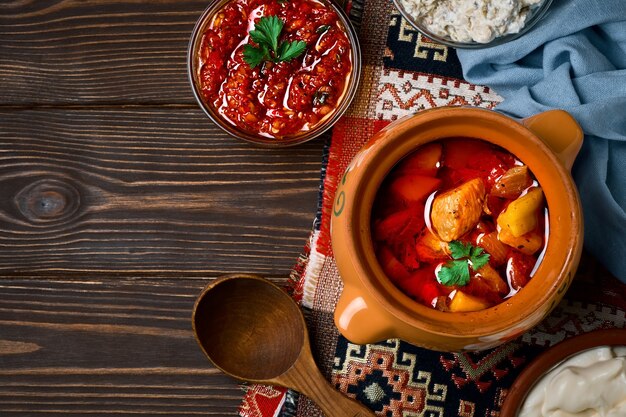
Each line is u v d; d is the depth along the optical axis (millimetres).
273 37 866
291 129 887
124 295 917
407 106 893
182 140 914
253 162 909
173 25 914
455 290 772
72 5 918
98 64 919
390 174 781
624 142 863
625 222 848
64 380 918
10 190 922
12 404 920
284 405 893
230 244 910
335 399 871
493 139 765
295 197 907
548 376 837
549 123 767
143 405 913
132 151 917
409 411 886
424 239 777
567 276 752
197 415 909
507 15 843
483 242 775
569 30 856
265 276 908
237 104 882
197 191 912
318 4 887
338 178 890
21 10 920
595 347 832
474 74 882
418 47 893
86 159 919
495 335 756
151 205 915
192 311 909
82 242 918
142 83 917
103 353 917
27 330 921
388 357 888
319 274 888
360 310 764
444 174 784
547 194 763
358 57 879
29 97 923
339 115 879
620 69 880
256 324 891
